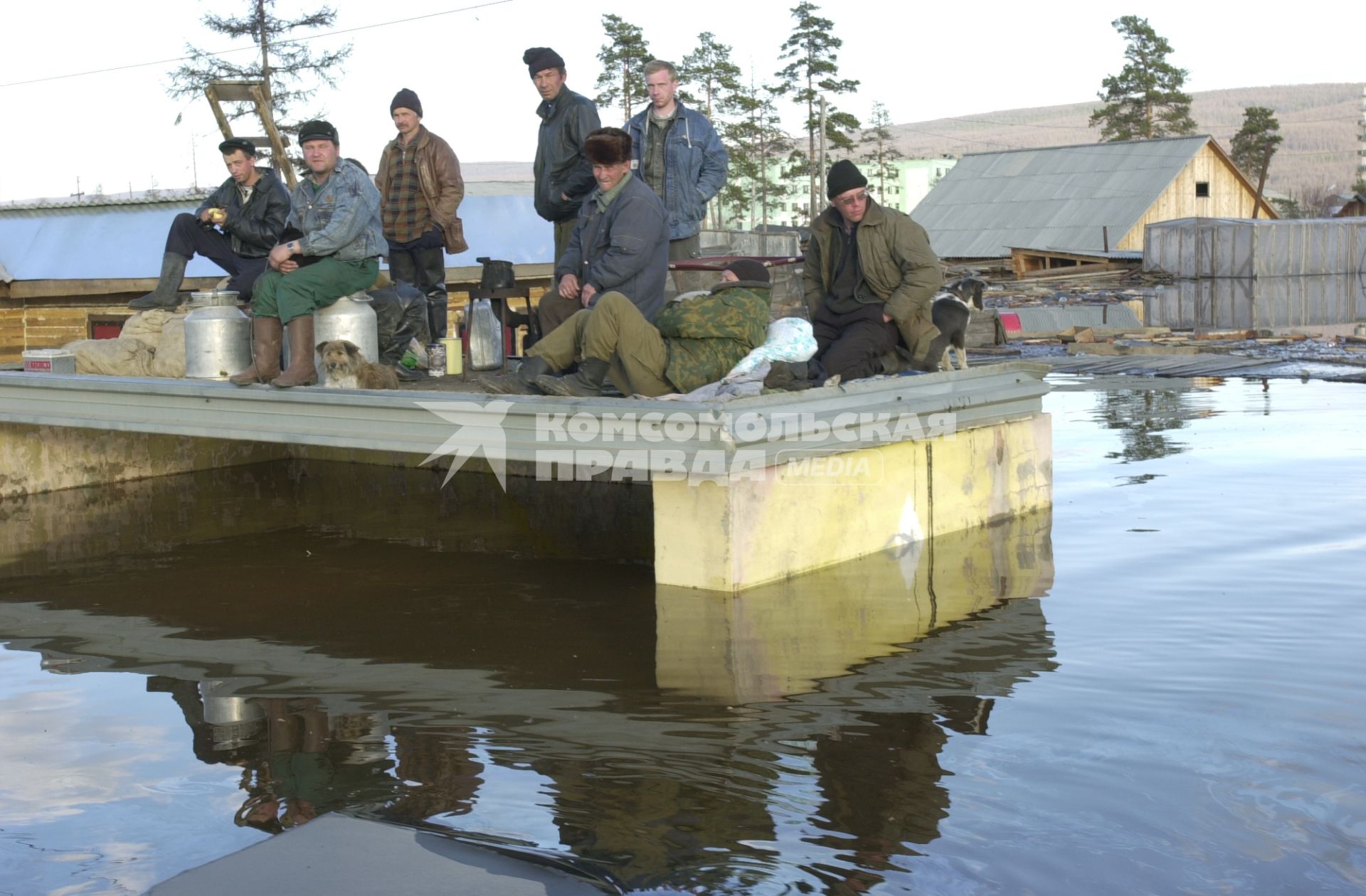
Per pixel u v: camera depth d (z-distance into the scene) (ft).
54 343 55.06
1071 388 47.03
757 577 19.97
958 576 20.39
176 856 11.19
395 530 25.94
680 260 28.91
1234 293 93.25
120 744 14.10
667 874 10.50
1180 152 148.25
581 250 23.68
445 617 19.04
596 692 15.29
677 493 20.02
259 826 11.78
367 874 10.64
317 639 18.07
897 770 12.54
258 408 23.80
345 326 24.00
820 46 190.90
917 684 15.15
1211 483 27.40
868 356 23.17
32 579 22.22
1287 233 92.48
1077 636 16.93
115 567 22.98
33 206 61.52
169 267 28.43
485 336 25.96
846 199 22.75
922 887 10.16
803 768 12.66
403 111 28.45
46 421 27.63
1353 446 31.42
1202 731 13.32
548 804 11.97
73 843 11.53
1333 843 10.74
